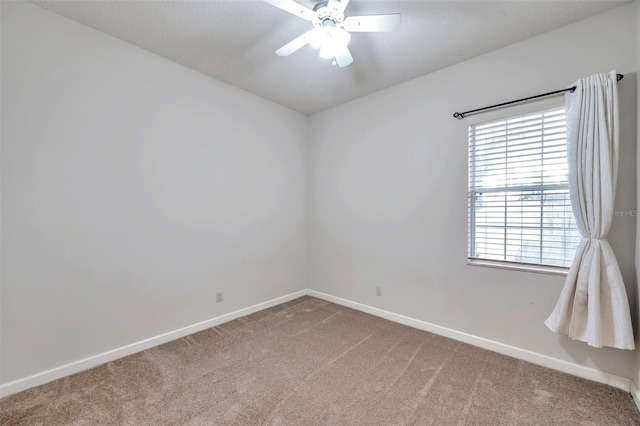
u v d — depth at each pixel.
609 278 1.78
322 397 1.79
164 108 2.50
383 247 3.11
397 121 2.97
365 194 3.27
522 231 2.28
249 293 3.22
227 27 2.08
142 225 2.38
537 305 2.16
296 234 3.78
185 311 2.66
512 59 2.25
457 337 2.56
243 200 3.14
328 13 1.64
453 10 1.87
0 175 1.76
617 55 1.85
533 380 1.96
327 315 3.17
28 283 1.87
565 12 1.89
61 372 1.98
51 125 1.94
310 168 3.89
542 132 2.17
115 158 2.22
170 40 2.24
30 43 1.86
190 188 2.69
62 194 1.99
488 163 2.43
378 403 1.74
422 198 2.79
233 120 3.03
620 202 1.84
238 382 1.94
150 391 1.84
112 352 2.22
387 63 2.53
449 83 2.59
